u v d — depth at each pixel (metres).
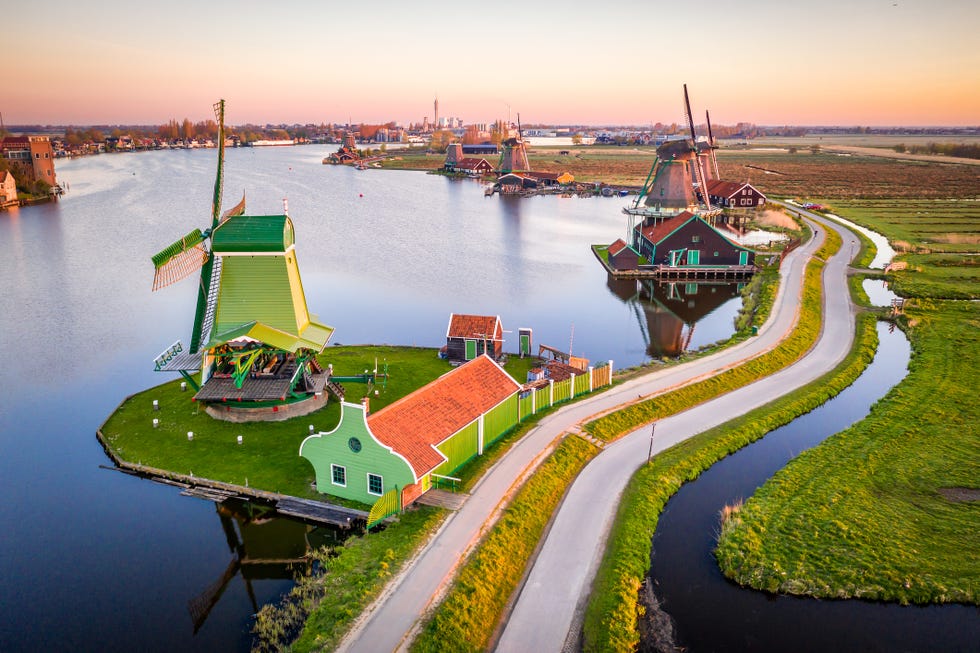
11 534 32.19
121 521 33.16
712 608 27.19
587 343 61.31
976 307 67.69
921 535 30.97
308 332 44.66
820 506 33.28
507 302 74.56
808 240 101.75
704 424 43.00
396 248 102.12
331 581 27.09
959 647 25.27
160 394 47.25
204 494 34.78
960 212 126.50
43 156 160.75
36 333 63.03
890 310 67.81
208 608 27.41
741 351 55.69
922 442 39.81
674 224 89.94
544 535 30.94
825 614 26.84
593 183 184.00
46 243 102.50
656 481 35.78
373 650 23.14
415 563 27.73
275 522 32.69
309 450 33.84
